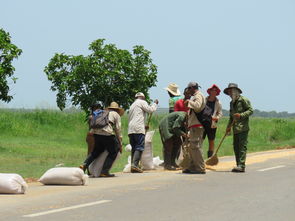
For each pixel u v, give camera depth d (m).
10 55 34.59
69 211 12.45
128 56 39.25
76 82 38.94
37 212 12.41
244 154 20.58
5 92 34.91
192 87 20.45
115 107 21.14
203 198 14.25
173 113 22.25
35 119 48.94
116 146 20.08
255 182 17.47
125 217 11.76
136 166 21.19
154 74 40.19
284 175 19.38
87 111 39.38
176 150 22.69
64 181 17.28
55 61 39.31
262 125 60.44
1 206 13.27
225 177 18.89
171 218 11.64
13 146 36.19
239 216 11.85
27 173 23.00
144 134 21.52
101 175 19.86
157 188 16.14
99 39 39.16
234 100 20.78
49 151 34.81
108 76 38.81
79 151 35.59
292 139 50.31
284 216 11.87
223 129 53.94
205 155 36.06
